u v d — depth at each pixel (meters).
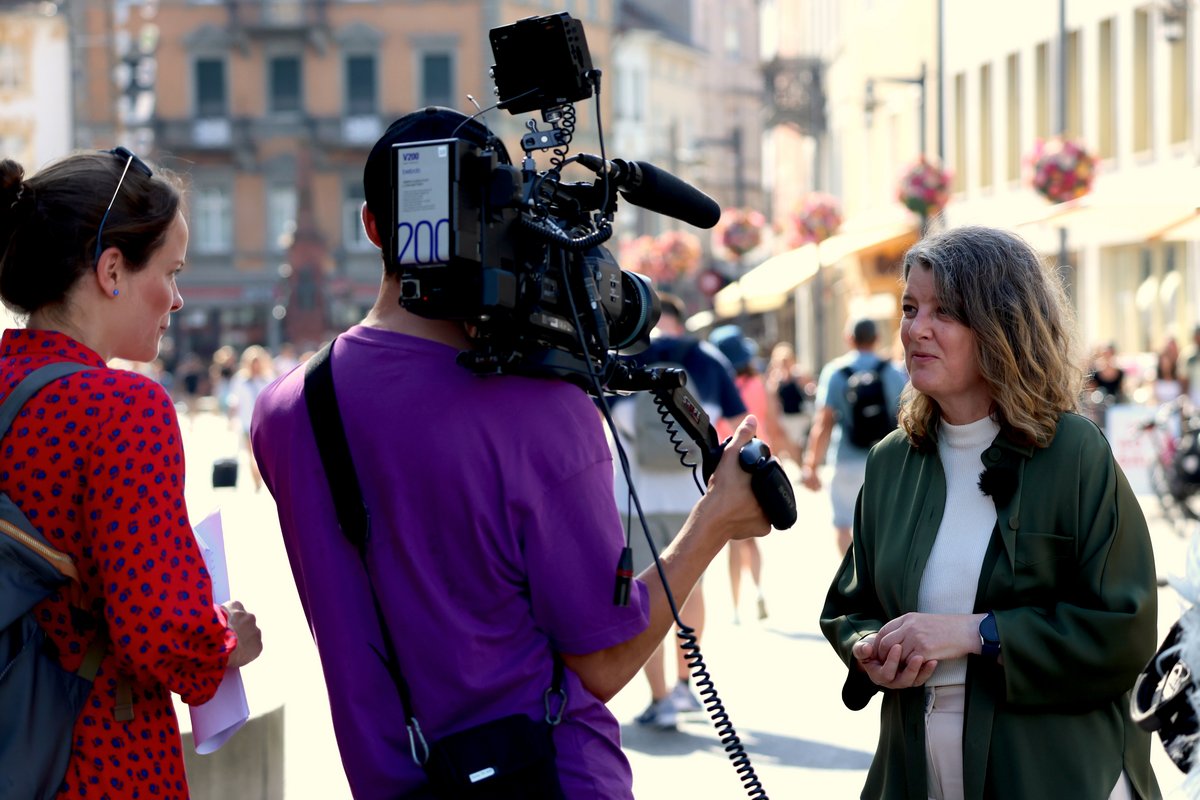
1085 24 27.50
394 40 66.00
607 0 70.12
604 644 2.73
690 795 6.47
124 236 3.00
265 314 67.31
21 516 2.83
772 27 66.00
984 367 3.25
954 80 34.06
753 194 102.50
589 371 2.71
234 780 5.06
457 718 2.73
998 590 3.23
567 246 2.68
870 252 25.38
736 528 2.95
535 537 2.72
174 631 2.80
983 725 3.18
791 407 25.69
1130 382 23.20
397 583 2.76
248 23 66.25
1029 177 19.73
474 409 2.74
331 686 2.82
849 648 3.38
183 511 2.87
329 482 2.82
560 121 2.80
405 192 2.57
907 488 3.41
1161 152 24.80
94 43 68.75
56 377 2.88
